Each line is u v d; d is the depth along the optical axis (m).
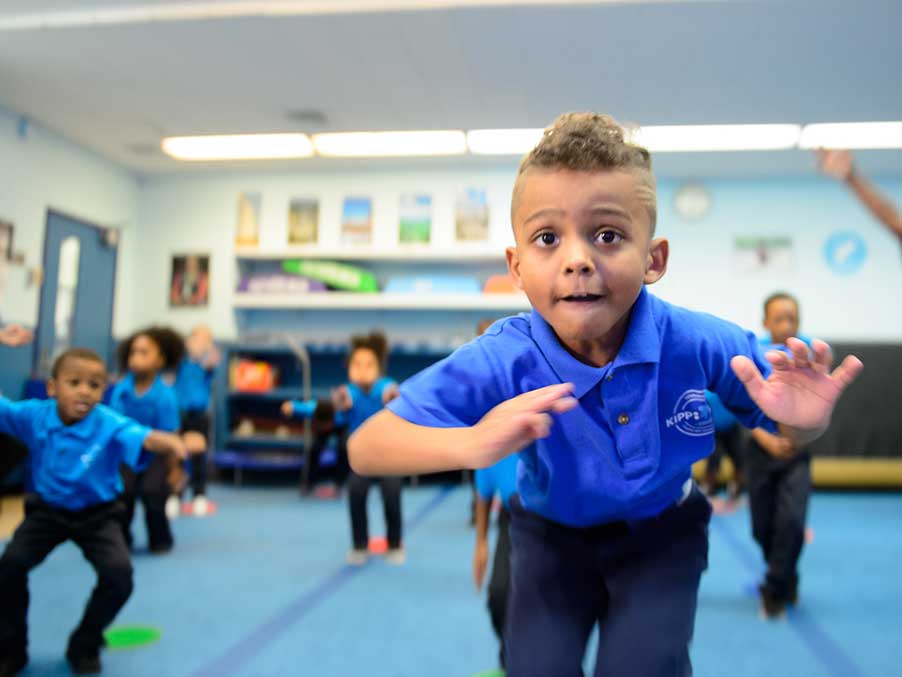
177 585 2.95
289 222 6.86
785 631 2.45
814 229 6.48
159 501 3.50
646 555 1.02
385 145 6.07
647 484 0.96
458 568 3.24
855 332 6.36
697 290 6.52
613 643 0.95
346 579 3.05
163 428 3.44
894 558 3.53
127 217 6.82
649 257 0.96
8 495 4.98
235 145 6.11
